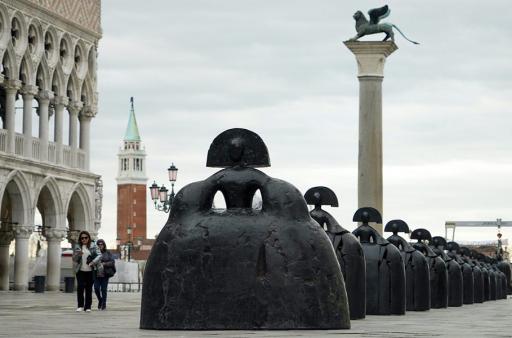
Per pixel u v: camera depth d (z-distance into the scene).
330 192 24.67
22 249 60.88
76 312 29.66
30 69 61.22
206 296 17.14
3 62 59.03
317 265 17.30
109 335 15.88
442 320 24.48
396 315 28.02
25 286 61.22
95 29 68.19
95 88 68.44
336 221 24.50
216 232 17.25
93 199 68.31
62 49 65.12
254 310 17.02
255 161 17.67
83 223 67.81
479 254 61.38
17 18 59.81
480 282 49.56
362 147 43.38
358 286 24.12
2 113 62.72
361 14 43.59
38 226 63.59
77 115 66.88
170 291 17.31
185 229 17.42
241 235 17.19
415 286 32.94
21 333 16.80
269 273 17.08
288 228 17.30
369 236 28.52
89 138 68.19
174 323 17.25
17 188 59.97
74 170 65.81
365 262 26.94
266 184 17.53
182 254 17.30
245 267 17.09
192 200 17.61
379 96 43.34
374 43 43.06
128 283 70.12
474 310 35.09
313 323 17.17
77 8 65.88
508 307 40.31
